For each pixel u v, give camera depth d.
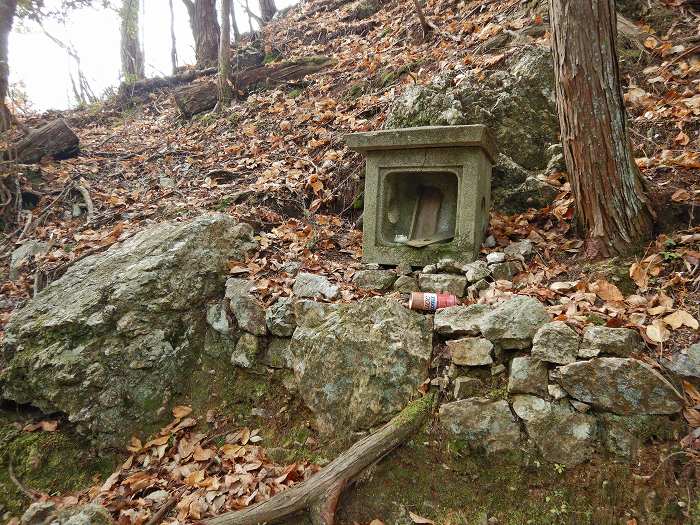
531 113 4.52
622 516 2.17
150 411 3.23
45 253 4.54
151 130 7.62
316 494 2.45
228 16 7.40
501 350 2.65
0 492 2.88
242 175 5.36
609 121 3.18
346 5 10.23
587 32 3.13
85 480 3.00
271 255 3.89
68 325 3.30
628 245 3.24
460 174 3.47
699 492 2.10
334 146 5.32
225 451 2.93
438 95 4.65
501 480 2.40
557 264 3.38
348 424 2.78
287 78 7.55
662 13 5.27
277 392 3.14
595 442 2.33
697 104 4.02
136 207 5.00
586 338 2.47
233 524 2.40
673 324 2.60
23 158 5.73
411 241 3.59
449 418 2.54
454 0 7.36
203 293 3.56
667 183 3.55
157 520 2.57
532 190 4.02
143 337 3.33
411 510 2.44
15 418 3.27
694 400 2.31
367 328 2.88
